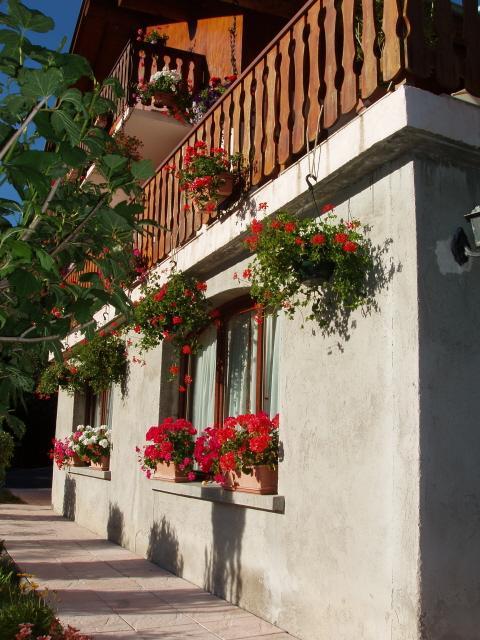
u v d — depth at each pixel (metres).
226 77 8.72
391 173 3.93
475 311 3.82
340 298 4.18
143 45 9.20
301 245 4.04
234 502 5.08
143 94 8.73
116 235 2.83
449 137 3.70
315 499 4.25
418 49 3.73
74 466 10.16
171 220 7.00
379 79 3.90
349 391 4.06
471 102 4.02
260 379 5.73
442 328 3.67
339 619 3.92
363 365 3.96
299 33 4.81
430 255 3.71
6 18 2.38
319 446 4.27
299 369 4.58
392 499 3.60
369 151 3.85
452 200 3.87
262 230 4.37
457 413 3.63
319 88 4.49
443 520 3.48
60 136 2.42
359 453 3.91
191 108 8.89
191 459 6.25
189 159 5.71
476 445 3.67
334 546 4.03
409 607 3.39
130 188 2.77
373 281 3.96
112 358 8.34
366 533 3.77
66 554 7.29
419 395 3.52
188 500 6.13
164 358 7.09
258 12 9.37
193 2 10.23
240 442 4.90
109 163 2.63
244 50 9.21
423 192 3.77
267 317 5.77
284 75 4.96
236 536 5.20
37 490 15.99
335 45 4.37
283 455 4.66
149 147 9.31
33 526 9.58
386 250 3.89
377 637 3.60
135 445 7.69
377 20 4.13
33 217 2.66
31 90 2.30
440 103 3.71
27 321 2.81
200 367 6.92
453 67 3.90
